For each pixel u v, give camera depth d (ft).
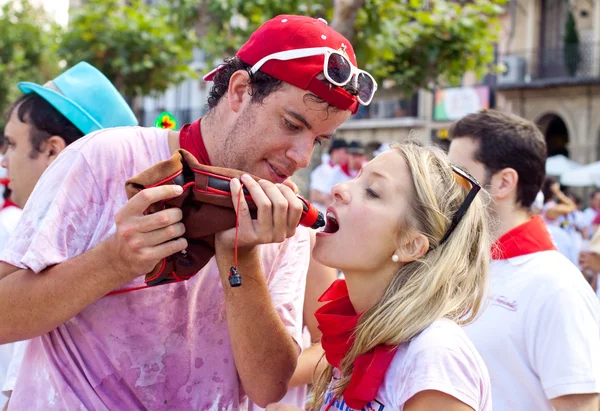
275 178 5.66
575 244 20.12
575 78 60.08
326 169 24.71
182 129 5.83
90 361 5.41
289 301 5.97
